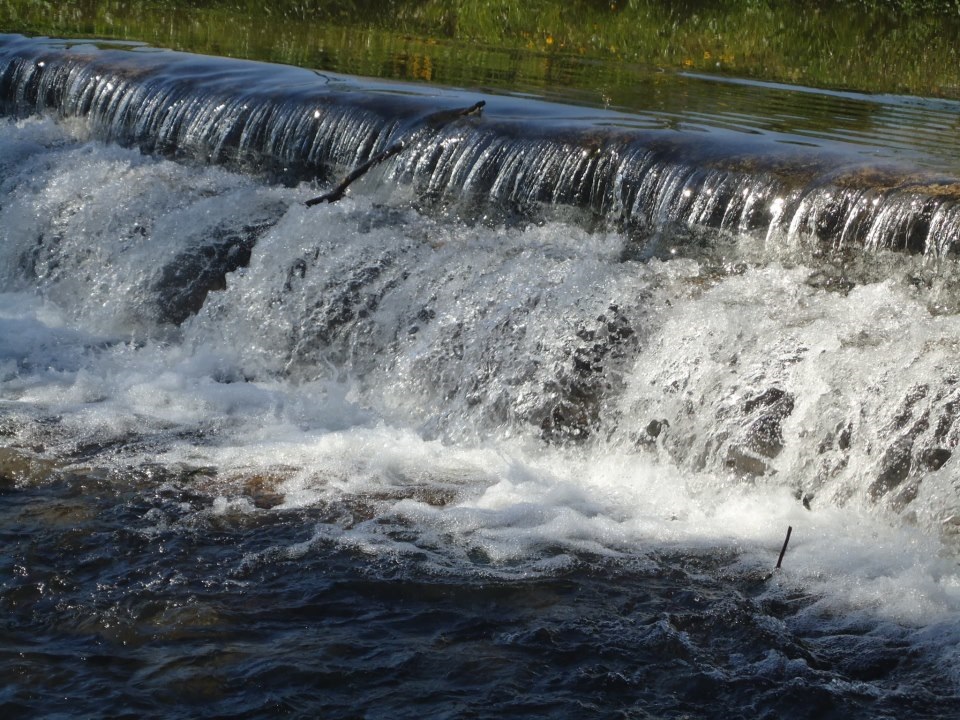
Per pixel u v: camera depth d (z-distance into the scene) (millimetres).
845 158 7207
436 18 15516
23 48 10719
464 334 6715
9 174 9305
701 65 13578
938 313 6051
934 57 14656
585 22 15367
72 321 8141
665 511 5613
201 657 4414
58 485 5660
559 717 4141
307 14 15531
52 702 4152
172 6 15477
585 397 6211
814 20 15297
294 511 5492
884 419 5477
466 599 4824
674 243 7051
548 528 5371
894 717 4176
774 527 5434
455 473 5961
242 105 9000
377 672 4355
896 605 4801
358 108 8523
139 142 9492
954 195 6320
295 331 7305
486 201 7746
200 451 6090
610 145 7477
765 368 5836
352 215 7734
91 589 4828
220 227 8078
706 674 4375
